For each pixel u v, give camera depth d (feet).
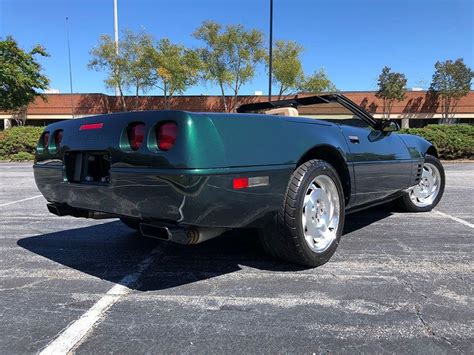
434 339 8.02
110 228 17.44
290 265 12.23
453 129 61.26
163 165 8.94
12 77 98.02
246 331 8.39
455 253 13.34
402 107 143.43
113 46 119.44
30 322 8.88
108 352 7.67
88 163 11.02
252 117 10.21
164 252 13.79
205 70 124.57
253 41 121.90
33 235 16.31
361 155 13.34
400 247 14.01
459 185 30.71
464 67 137.69
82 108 137.69
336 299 9.87
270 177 10.13
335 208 12.26
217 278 11.32
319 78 129.90
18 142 70.23
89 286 10.89
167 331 8.41
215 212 9.28
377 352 7.59
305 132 11.42
